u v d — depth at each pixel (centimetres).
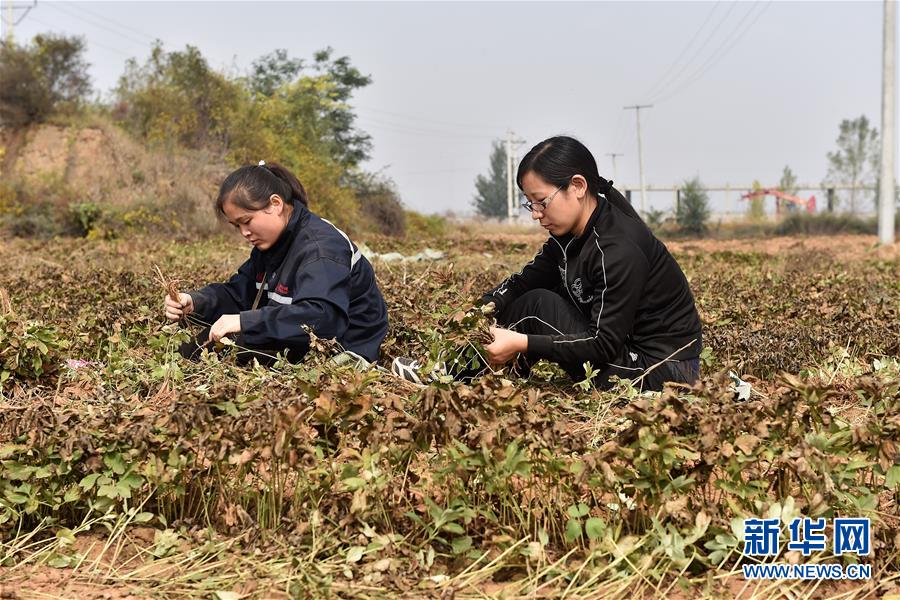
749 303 674
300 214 408
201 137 2586
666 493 263
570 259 386
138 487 281
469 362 384
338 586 254
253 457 271
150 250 1339
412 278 760
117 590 257
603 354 373
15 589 255
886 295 745
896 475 267
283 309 386
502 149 8238
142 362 416
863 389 298
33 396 382
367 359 417
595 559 263
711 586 255
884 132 2227
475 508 275
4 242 1786
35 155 2248
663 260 380
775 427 278
